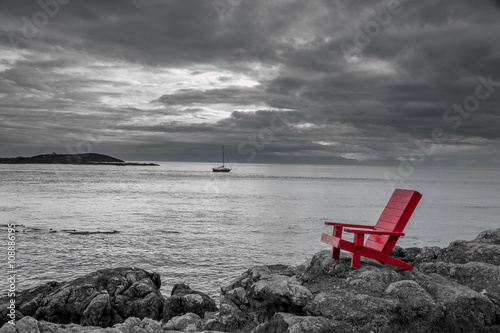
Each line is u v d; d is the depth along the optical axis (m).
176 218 61.72
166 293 23.92
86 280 16.78
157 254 35.62
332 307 6.55
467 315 6.38
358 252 7.50
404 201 7.66
